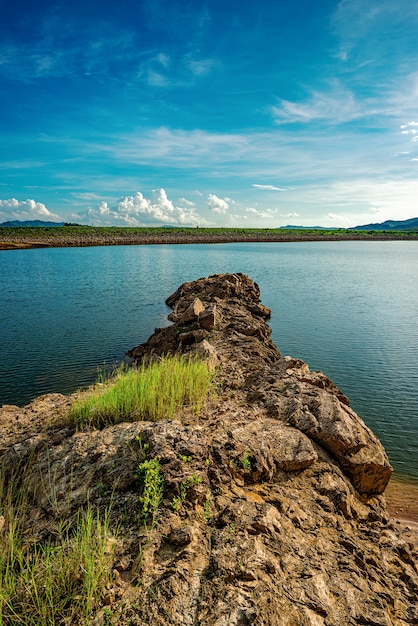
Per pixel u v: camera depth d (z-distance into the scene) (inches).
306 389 395.9
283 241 6161.4
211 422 354.0
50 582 190.9
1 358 788.0
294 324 1097.4
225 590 193.0
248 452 290.2
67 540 216.4
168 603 186.5
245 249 4232.3
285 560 218.7
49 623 178.9
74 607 185.5
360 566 233.3
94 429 345.1
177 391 408.8
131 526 231.0
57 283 1803.6
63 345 876.0
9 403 592.4
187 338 716.0
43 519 247.8
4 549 217.0
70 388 647.8
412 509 376.5
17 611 186.1
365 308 1326.3
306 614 189.0
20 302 1362.0
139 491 251.9
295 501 267.7
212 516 241.6
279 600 192.5
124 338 933.2
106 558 207.0
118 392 394.0
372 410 588.4
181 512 238.7
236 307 1059.9
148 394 385.4
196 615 183.2
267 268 2527.1
